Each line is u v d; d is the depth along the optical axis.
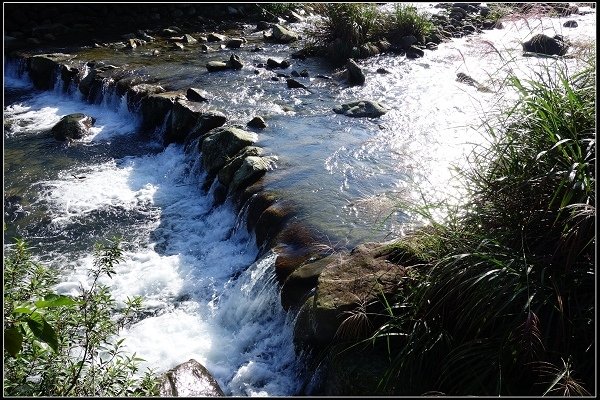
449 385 3.73
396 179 7.04
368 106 9.48
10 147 9.48
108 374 3.90
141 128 10.22
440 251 4.39
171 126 9.50
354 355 4.11
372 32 13.51
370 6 14.13
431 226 4.77
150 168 8.95
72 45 13.77
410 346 3.94
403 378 3.84
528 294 3.61
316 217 6.14
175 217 7.57
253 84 11.02
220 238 7.06
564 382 3.38
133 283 6.18
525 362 3.55
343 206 6.38
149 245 6.95
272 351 5.08
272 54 13.23
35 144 9.61
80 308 4.12
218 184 7.70
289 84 10.89
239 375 4.80
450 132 8.48
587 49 5.13
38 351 3.53
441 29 14.34
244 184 7.21
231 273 6.30
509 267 3.78
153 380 3.97
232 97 10.26
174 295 6.01
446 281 3.98
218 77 11.41
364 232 5.81
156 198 8.05
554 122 4.16
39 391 3.49
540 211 4.05
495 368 3.60
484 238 4.11
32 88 12.40
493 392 3.55
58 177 8.55
